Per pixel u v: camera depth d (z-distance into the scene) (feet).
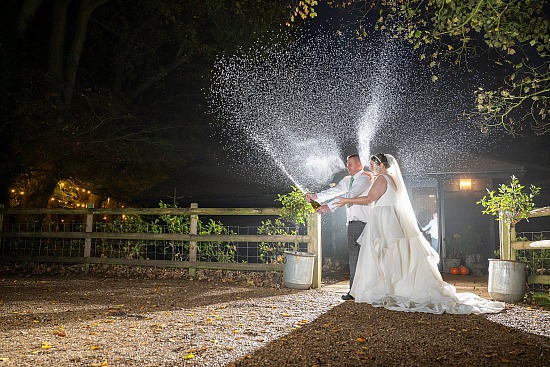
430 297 21.29
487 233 46.19
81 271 36.70
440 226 43.96
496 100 25.61
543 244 23.82
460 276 40.52
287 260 27.99
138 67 61.62
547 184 50.21
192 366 13.04
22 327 17.63
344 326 17.63
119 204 62.90
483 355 13.93
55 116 47.83
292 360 13.51
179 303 22.80
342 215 49.90
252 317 19.36
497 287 24.00
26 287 28.40
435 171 43.62
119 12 58.75
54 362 13.34
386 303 21.26
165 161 55.42
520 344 15.15
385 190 22.56
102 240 37.60
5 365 13.01
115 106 51.39
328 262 47.37
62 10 53.88
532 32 23.65
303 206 28.99
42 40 57.52
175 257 36.47
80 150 48.70
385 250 22.13
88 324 18.11
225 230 35.76
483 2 23.03
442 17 24.02
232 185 54.03
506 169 42.50
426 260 21.95
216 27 57.21
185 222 36.14
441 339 15.75
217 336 16.17
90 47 61.05
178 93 63.77
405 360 13.50
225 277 32.12
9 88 48.65
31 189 54.75
